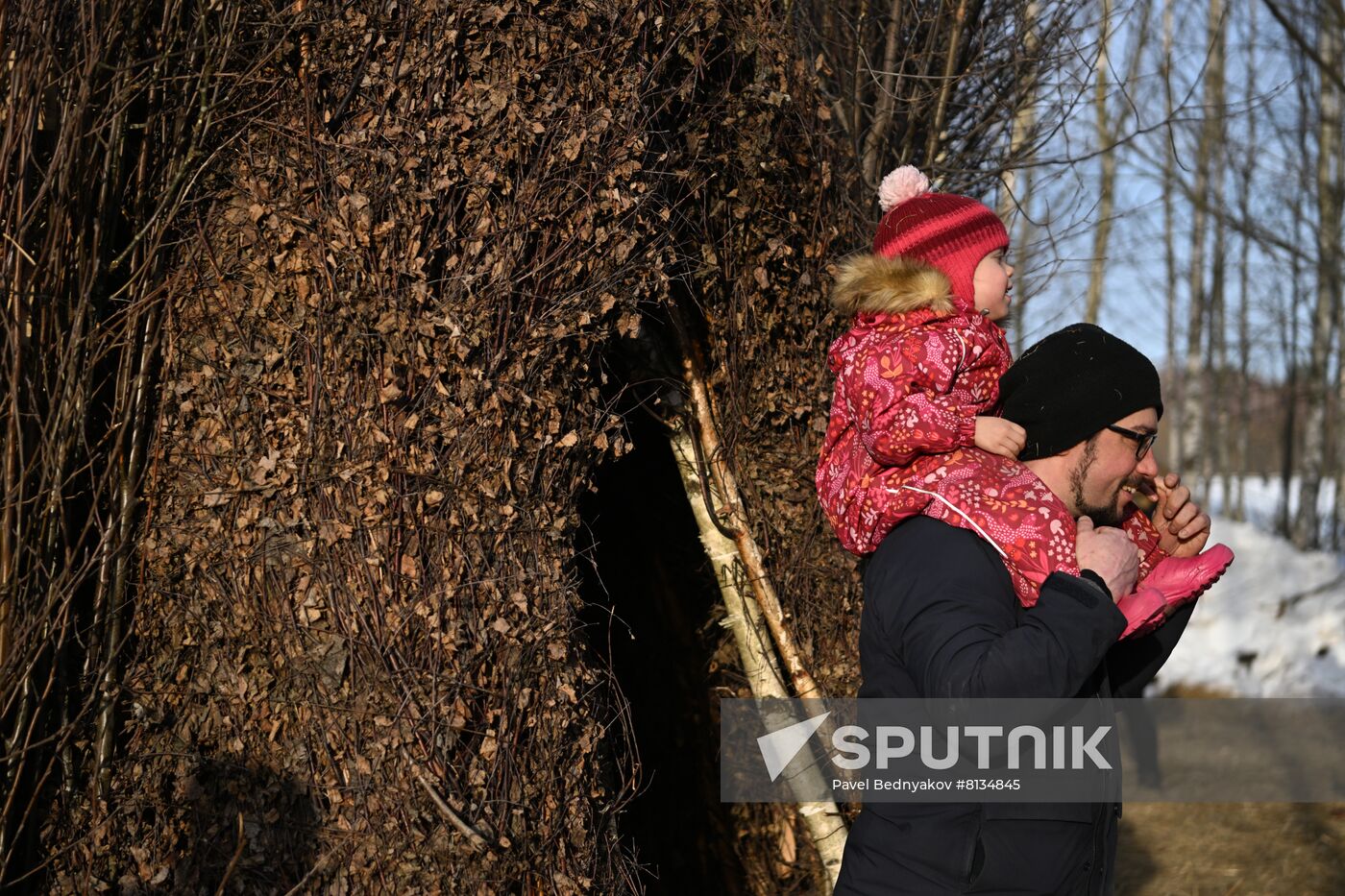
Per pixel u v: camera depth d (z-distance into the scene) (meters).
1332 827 5.56
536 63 2.62
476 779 2.44
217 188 2.60
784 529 3.42
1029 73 5.00
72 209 2.45
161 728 2.56
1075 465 2.03
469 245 2.55
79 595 2.52
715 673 3.75
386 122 2.54
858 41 4.48
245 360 2.56
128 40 2.52
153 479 2.58
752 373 3.37
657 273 2.78
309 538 2.51
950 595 1.78
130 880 2.50
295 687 2.50
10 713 2.40
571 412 2.68
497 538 2.53
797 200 3.44
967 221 2.40
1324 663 7.97
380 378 2.51
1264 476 24.95
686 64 3.07
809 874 3.67
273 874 2.47
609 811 2.70
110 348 2.52
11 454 2.36
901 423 2.04
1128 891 4.88
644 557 3.84
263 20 2.59
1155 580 2.11
